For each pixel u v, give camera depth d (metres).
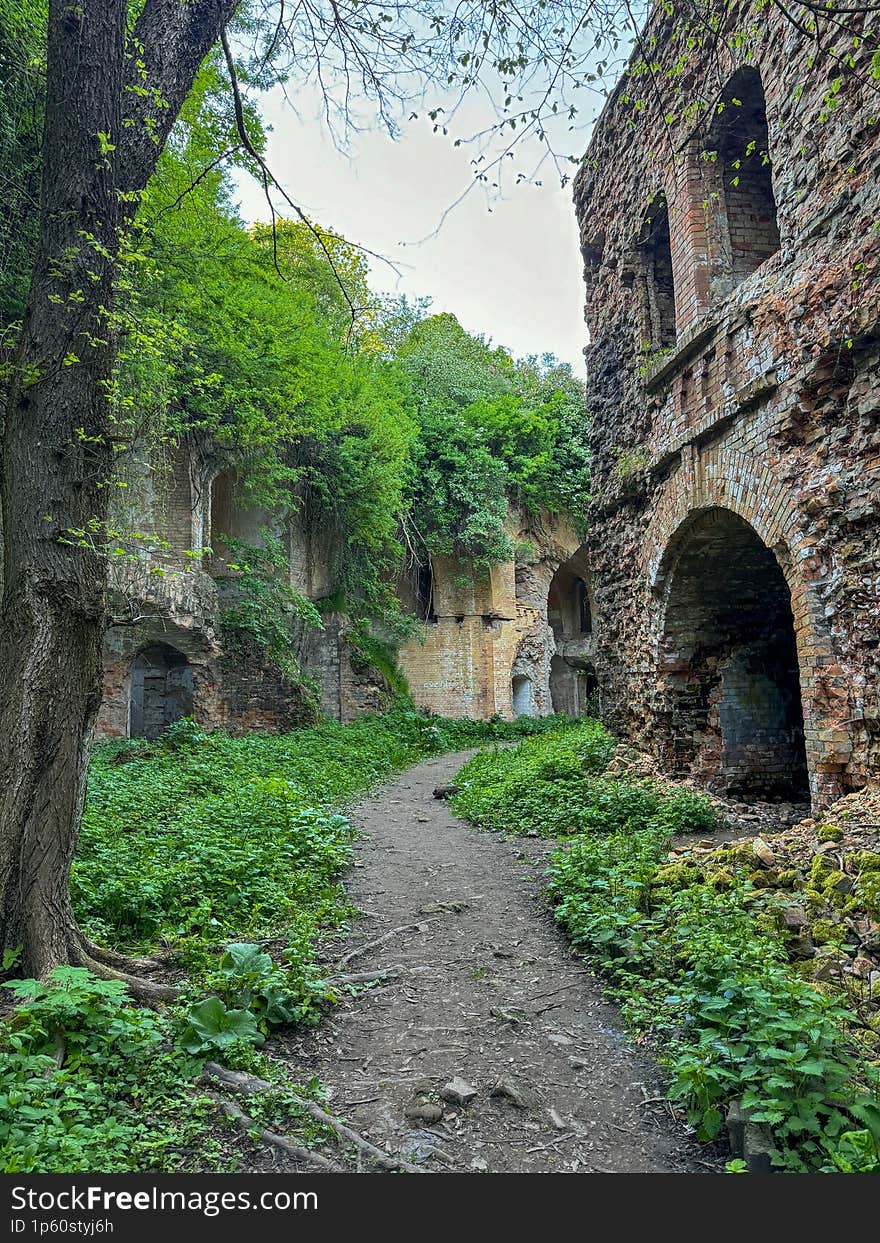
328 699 22.86
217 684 18.50
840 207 6.59
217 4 5.32
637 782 10.12
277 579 20.06
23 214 8.44
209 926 5.30
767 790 10.83
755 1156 2.84
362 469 21.52
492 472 26.94
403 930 5.82
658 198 10.56
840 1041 3.22
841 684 6.70
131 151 4.94
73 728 4.50
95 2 4.74
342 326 19.91
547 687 29.83
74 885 5.54
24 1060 3.10
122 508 11.35
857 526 6.49
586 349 13.59
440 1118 3.33
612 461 12.49
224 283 14.46
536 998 4.63
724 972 4.04
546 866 7.42
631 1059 3.87
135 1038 3.58
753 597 10.83
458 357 30.56
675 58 9.50
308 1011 4.26
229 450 17.83
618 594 12.44
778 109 7.51
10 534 4.54
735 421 8.30
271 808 8.70
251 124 9.65
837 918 4.75
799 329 7.04
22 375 4.57
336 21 5.29
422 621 27.97
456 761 18.62
